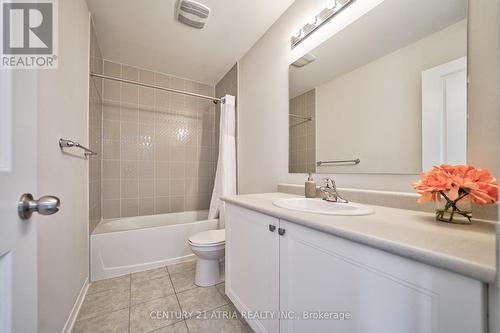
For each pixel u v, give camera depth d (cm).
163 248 202
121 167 247
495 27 69
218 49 221
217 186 242
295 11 160
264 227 101
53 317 98
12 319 40
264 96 197
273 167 186
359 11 118
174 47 217
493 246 46
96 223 205
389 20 105
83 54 153
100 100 227
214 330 119
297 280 81
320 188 125
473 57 74
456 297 41
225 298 149
